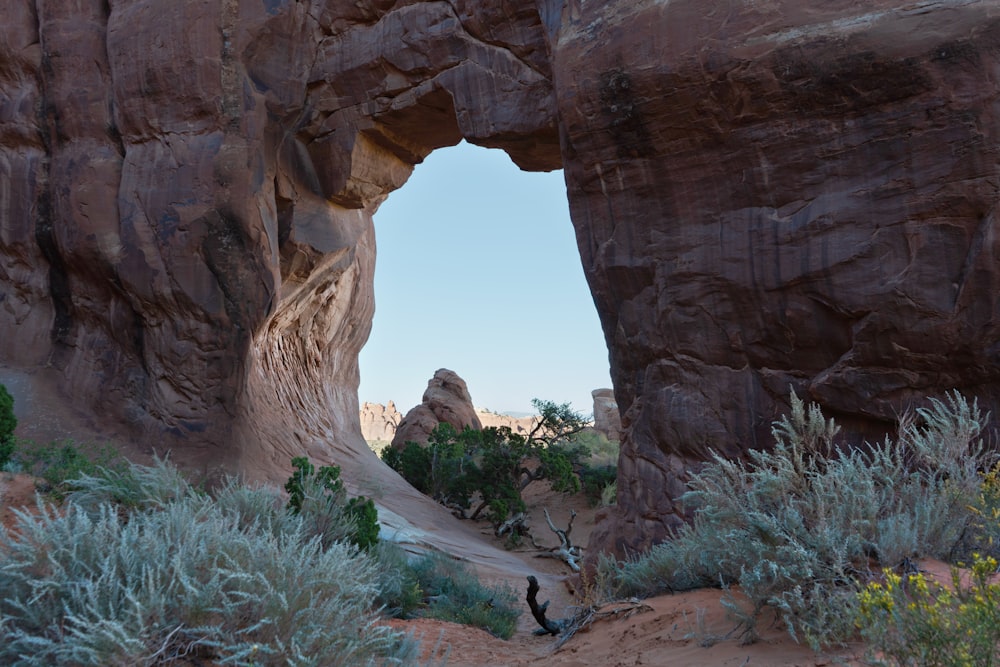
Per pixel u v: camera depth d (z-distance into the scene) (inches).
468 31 547.8
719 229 390.6
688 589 261.4
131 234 610.9
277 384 783.1
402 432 1483.8
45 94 654.5
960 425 233.5
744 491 218.7
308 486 373.4
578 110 428.1
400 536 641.0
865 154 348.8
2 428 413.1
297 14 615.8
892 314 335.3
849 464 209.8
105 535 159.6
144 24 620.7
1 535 153.0
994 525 185.6
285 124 631.2
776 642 170.2
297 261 677.9
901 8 341.4
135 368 625.3
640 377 428.5
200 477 583.8
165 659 136.7
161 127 615.2
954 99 326.0
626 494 424.5
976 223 321.7
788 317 366.9
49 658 133.3
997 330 315.6
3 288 663.1
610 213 430.3
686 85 390.0
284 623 147.5
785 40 364.5
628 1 415.5
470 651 260.5
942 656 114.3
